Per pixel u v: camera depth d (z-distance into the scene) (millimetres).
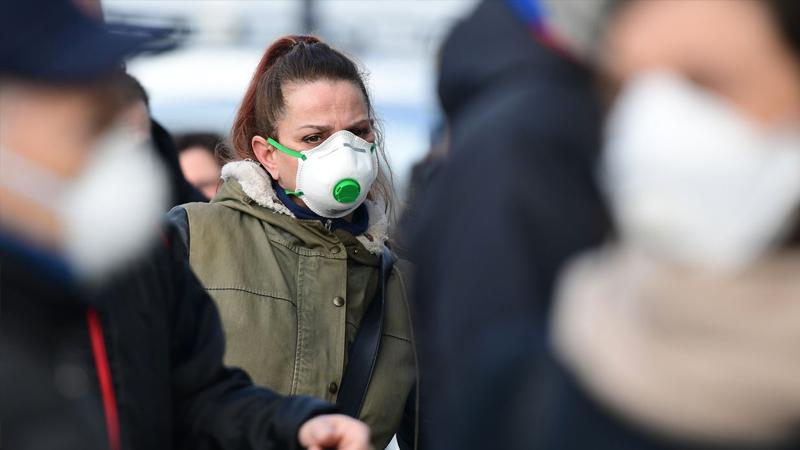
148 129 7875
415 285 4168
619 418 2869
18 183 3584
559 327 3105
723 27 2906
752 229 2789
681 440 2785
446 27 4496
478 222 3775
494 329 3578
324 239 7523
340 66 7703
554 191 3773
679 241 2824
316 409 5492
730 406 2701
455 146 4004
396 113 21906
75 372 3900
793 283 2736
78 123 3654
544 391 3068
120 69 3844
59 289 3738
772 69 2865
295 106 7535
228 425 5473
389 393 7473
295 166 7523
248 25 24109
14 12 3570
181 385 5441
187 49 4828
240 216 7504
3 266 3660
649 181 2869
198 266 7234
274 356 7195
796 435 2730
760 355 2676
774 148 2805
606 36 3395
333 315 7395
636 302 2877
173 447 5387
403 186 9242
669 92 2916
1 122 3570
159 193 3906
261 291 7281
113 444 4625
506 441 3148
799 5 2824
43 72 3557
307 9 26000
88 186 3646
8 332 3684
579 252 3736
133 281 4922
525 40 4117
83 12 3760
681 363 2732
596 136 3783
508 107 3891
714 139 2822
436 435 3891
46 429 3641
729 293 2740
